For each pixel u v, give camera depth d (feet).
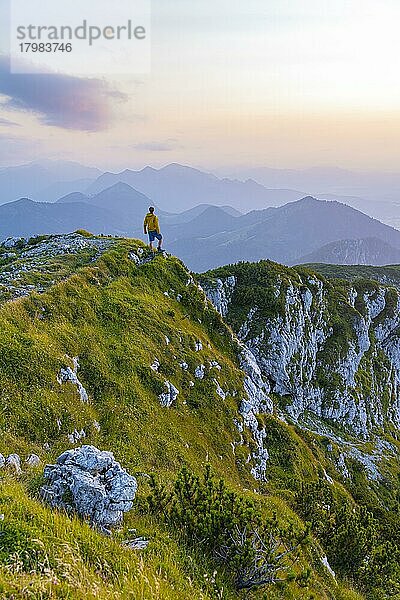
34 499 40.52
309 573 47.70
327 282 464.24
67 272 120.78
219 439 111.55
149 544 41.86
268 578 45.78
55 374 77.10
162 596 33.71
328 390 393.50
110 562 35.70
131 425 84.43
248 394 145.89
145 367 103.09
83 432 72.59
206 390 122.42
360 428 403.13
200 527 46.42
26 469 50.88
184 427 102.06
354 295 489.67
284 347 345.31
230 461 108.68
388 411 468.34
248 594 44.57
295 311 367.86
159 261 158.20
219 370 136.36
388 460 352.69
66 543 33.58
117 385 91.15
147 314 125.18
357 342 436.35
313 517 83.15
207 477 54.90
